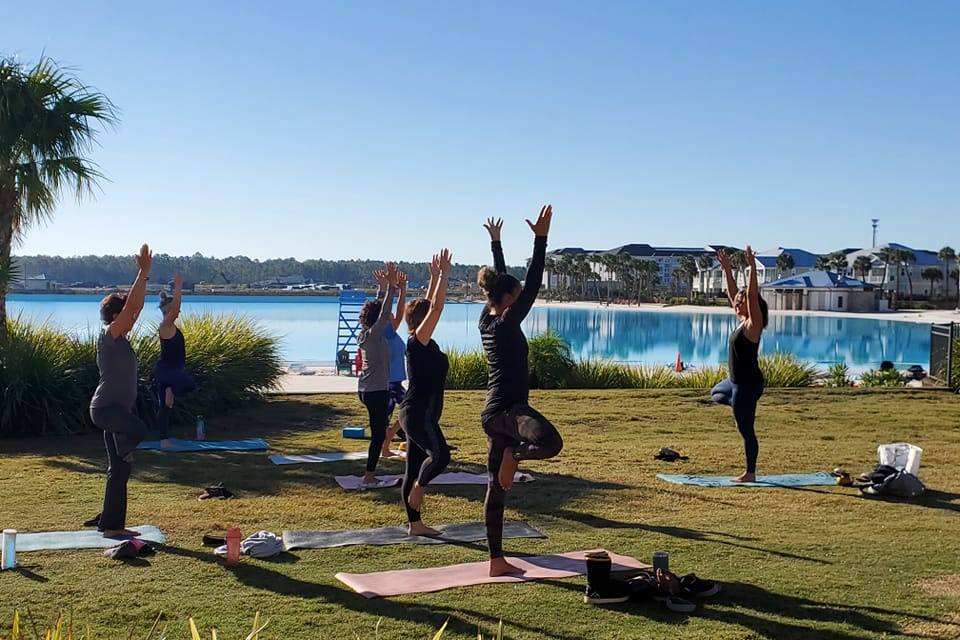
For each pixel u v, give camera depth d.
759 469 9.36
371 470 8.34
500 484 5.40
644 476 8.91
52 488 8.09
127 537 6.32
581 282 132.12
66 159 13.60
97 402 6.27
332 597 5.08
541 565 5.71
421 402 6.31
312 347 34.94
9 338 12.55
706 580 5.20
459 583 5.32
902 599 5.14
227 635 4.47
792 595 5.19
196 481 8.50
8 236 13.46
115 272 115.19
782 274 104.25
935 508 7.58
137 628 4.56
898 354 35.72
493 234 6.08
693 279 125.00
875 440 11.55
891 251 94.31
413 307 6.58
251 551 5.91
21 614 4.72
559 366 19.44
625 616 4.82
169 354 10.56
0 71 13.39
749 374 8.55
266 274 142.00
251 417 13.14
